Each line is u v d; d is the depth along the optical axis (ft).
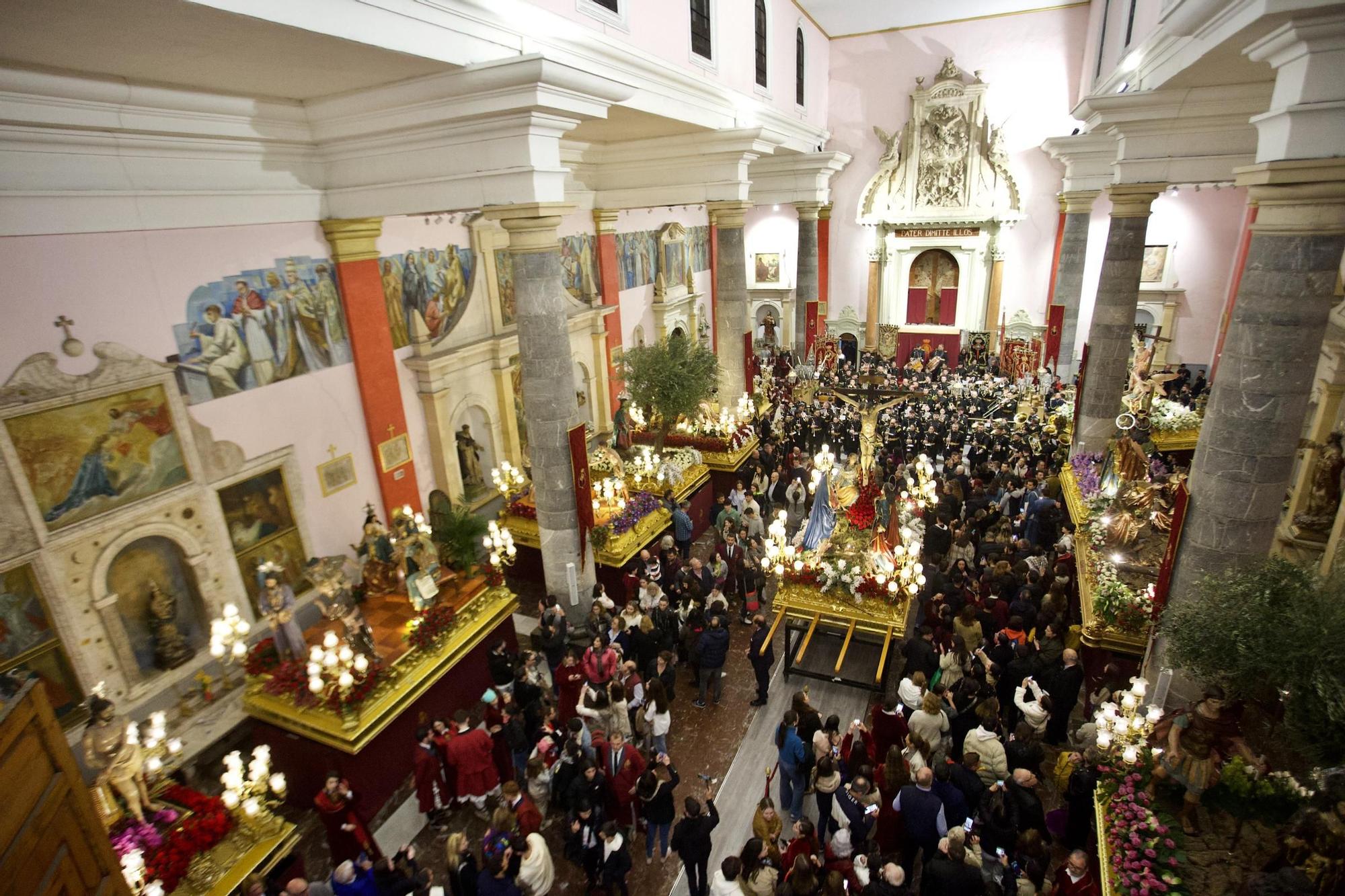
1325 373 33.71
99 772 22.43
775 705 34.73
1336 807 17.22
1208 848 20.77
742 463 57.72
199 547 31.01
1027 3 79.46
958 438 60.23
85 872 12.79
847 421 63.16
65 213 25.58
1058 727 29.60
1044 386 76.59
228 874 22.81
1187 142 39.58
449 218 44.45
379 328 39.42
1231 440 24.38
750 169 79.00
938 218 89.61
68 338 26.03
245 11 19.08
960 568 36.37
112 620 27.86
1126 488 37.17
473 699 34.65
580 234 59.93
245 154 31.89
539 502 36.58
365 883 21.84
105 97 25.49
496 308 48.83
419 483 43.50
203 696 30.27
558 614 35.17
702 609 36.60
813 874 19.86
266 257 33.53
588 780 24.44
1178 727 21.90
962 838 20.24
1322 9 18.88
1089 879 20.35
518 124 28.58
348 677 27.53
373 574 35.88
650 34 40.86
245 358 32.78
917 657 31.24
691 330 83.05
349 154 33.81
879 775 25.58
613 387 66.54
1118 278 44.78
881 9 79.77
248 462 33.12
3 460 24.38
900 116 89.76
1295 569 21.52
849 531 37.19
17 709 11.27
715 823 23.22
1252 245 23.49
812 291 82.64
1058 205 85.51
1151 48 40.50
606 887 23.84
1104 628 31.89
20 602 25.16
